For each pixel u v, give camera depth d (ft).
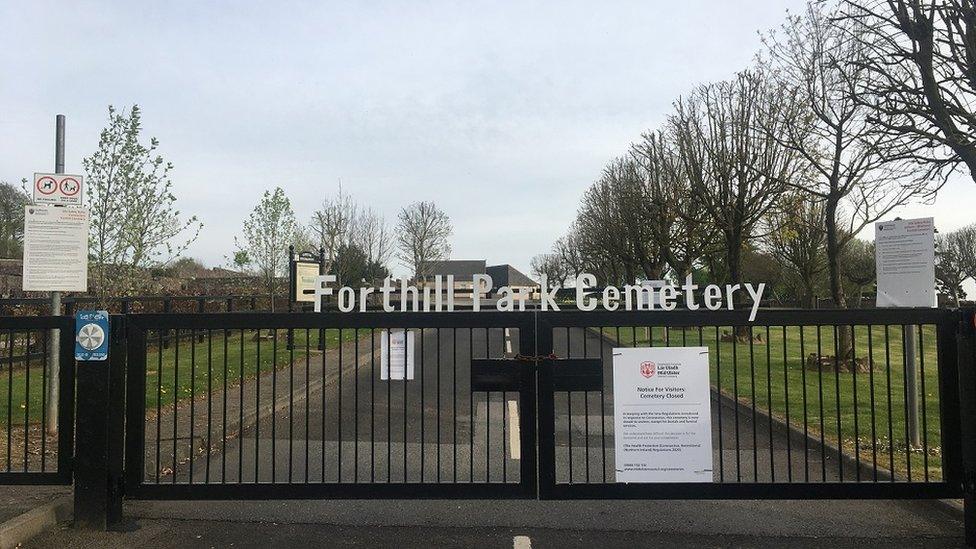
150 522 16.56
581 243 151.84
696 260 99.66
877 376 40.50
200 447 23.98
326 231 124.67
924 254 22.39
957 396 15.60
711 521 16.89
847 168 45.34
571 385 16.39
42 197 24.54
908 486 15.70
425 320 16.34
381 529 16.28
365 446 24.79
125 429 16.42
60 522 16.33
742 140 62.54
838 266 46.11
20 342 40.14
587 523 16.75
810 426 27.40
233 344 60.03
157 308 55.52
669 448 16.24
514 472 21.31
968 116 26.81
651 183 89.10
